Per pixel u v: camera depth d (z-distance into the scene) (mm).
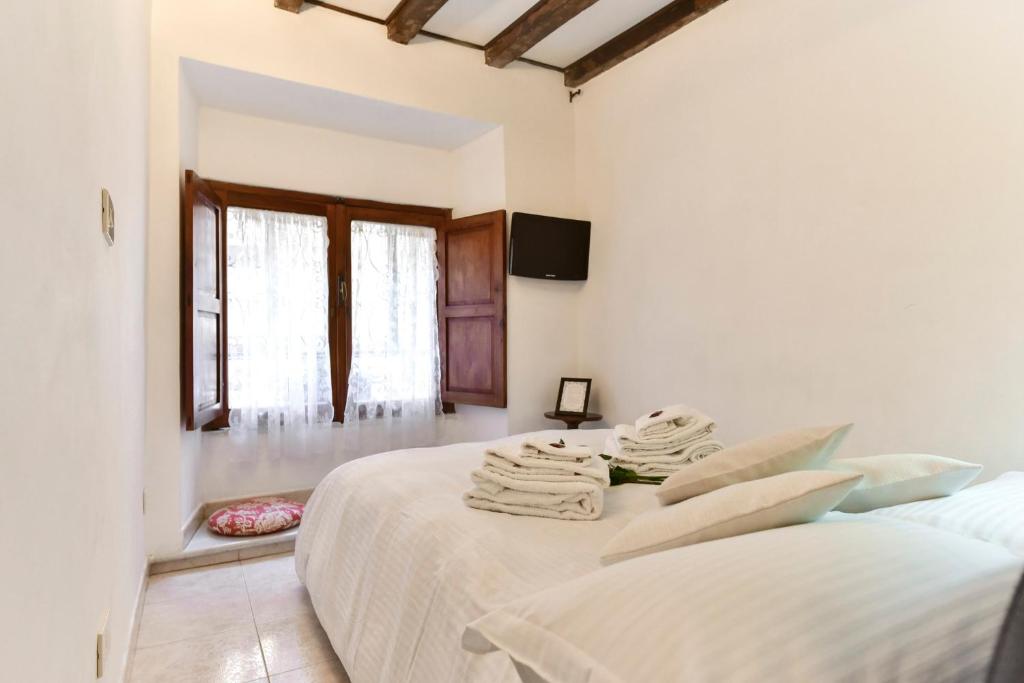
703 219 3309
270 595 2615
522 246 3949
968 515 1395
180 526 2936
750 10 3043
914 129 2365
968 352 2189
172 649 2133
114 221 1644
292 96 3463
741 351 3082
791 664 702
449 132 4102
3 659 657
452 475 2096
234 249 3617
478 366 4109
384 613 1593
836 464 1528
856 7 2570
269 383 3693
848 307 2590
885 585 832
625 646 784
